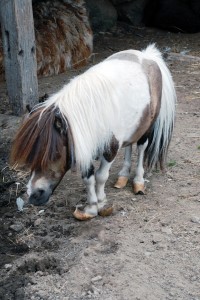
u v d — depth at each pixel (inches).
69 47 305.0
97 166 186.2
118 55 160.2
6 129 227.8
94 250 144.8
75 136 132.4
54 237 152.1
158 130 169.0
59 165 132.9
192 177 184.4
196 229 153.9
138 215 161.5
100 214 160.2
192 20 392.2
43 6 309.9
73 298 127.0
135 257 141.9
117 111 142.1
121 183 176.7
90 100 136.6
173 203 168.1
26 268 139.2
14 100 240.2
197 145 209.3
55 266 139.1
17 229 156.9
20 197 176.4
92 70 146.8
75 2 321.4
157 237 150.3
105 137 141.0
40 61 290.5
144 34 390.3
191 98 262.1
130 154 175.3
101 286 131.0
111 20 391.5
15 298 127.6
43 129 128.8
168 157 199.0
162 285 131.4
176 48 349.7
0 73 285.3
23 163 131.2
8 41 232.2
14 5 223.9
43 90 271.6
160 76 160.1
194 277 134.4
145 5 405.7
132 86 146.8
